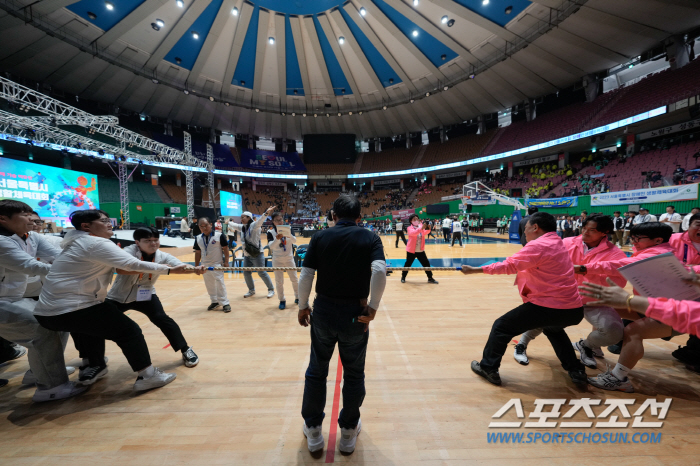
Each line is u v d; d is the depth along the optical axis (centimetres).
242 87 2809
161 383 241
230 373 265
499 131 3034
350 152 3762
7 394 234
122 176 1886
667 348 311
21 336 215
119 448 174
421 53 2355
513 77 2411
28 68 2003
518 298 508
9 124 1267
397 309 447
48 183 1625
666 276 127
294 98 3039
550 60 2138
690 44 1811
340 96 3009
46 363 222
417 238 615
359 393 167
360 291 162
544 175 2595
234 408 214
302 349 315
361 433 187
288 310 457
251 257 524
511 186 2812
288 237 464
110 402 222
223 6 2016
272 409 213
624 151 2264
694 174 1527
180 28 2030
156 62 2231
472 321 396
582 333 350
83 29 1823
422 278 685
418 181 3775
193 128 3347
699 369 258
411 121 3375
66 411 211
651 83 1945
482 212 2695
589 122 2212
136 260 219
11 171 1466
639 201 1531
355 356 167
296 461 165
